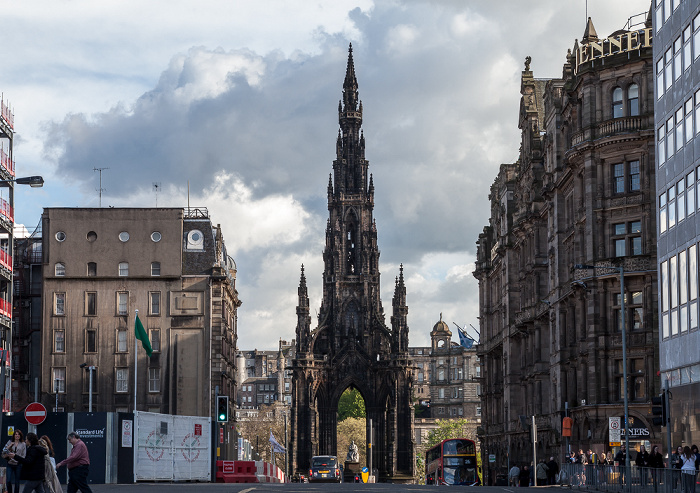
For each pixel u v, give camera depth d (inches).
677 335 2549.2
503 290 5162.4
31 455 1379.2
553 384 3949.3
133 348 4943.4
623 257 3270.2
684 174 2488.9
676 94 2556.6
